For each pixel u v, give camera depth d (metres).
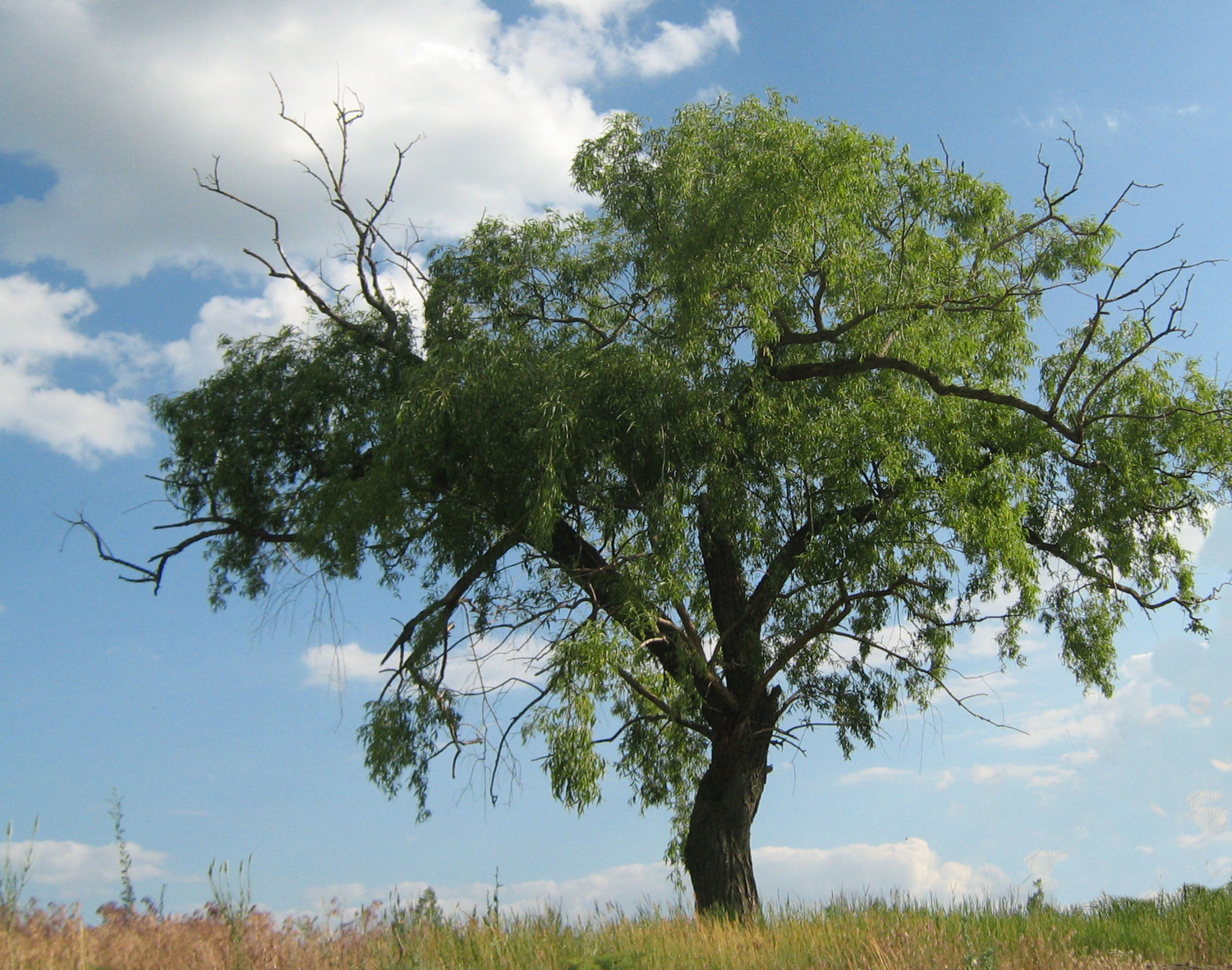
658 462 13.49
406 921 7.95
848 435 13.66
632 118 15.42
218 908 7.17
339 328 16.08
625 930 9.21
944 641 14.84
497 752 13.60
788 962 8.45
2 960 6.24
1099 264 16.75
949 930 9.48
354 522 13.20
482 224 16.41
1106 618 16.31
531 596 14.11
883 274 14.94
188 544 15.93
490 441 13.14
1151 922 9.92
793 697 15.37
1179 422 15.59
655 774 16.88
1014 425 15.28
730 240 13.69
